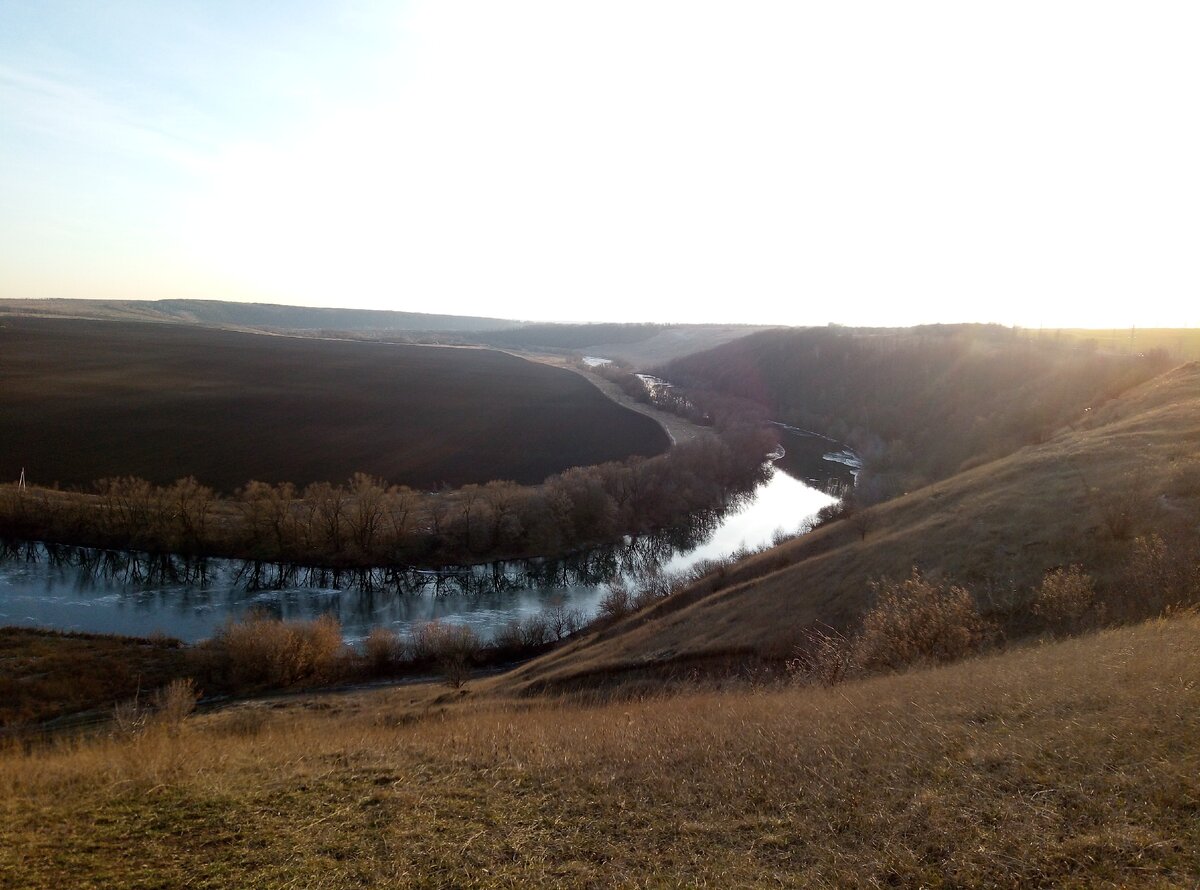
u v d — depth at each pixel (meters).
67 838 7.57
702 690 23.17
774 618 29.09
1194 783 6.79
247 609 46.12
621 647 33.16
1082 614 19.38
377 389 110.31
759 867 6.73
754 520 67.25
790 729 10.79
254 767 10.12
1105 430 33.78
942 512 31.08
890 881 6.28
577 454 81.62
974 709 9.93
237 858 7.18
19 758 11.61
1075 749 7.93
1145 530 22.12
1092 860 6.05
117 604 45.47
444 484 68.38
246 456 72.19
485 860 7.14
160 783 9.23
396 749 11.11
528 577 54.69
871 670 18.31
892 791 7.86
